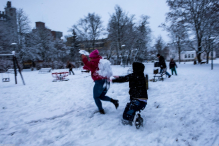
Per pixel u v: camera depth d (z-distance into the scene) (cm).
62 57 4797
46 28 3872
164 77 1026
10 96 621
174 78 947
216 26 2055
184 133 267
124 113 301
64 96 584
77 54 4234
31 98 577
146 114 359
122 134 272
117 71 1670
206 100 438
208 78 859
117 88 671
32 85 901
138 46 3331
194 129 279
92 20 3391
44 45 3816
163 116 343
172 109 382
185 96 495
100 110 372
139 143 241
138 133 273
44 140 260
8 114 404
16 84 992
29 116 384
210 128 277
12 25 3175
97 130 292
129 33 3247
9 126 328
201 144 231
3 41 3103
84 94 598
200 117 326
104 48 3775
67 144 249
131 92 295
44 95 618
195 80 809
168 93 548
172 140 247
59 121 344
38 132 295
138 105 287
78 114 380
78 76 1312
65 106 457
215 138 244
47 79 1226
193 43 2666
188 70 1567
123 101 475
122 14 3375
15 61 972
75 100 518
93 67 339
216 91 532
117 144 241
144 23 3247
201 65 2239
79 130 295
